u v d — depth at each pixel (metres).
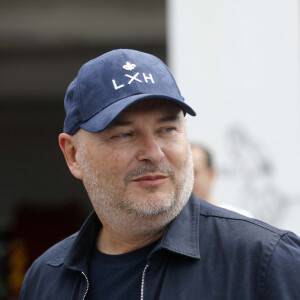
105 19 13.10
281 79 7.39
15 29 13.73
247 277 3.04
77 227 20.48
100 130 3.19
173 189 3.24
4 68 17.09
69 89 3.55
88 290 3.45
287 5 7.39
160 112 3.22
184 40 7.68
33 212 20.47
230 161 7.45
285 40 7.39
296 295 2.96
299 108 7.32
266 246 3.07
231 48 7.54
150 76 3.33
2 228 19.52
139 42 14.81
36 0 12.27
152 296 3.17
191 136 7.56
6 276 17.14
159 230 3.33
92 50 15.41
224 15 7.57
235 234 3.20
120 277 3.36
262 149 7.38
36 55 15.84
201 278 3.12
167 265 3.22
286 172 7.32
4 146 22.03
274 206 7.31
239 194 7.41
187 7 7.68
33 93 19.48
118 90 3.28
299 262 3.03
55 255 3.84
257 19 7.48
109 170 3.24
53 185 22.02
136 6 12.54
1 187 22.05
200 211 3.40
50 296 3.62
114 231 3.39
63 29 13.77
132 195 3.20
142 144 3.21
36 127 21.91
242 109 7.47
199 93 7.59
